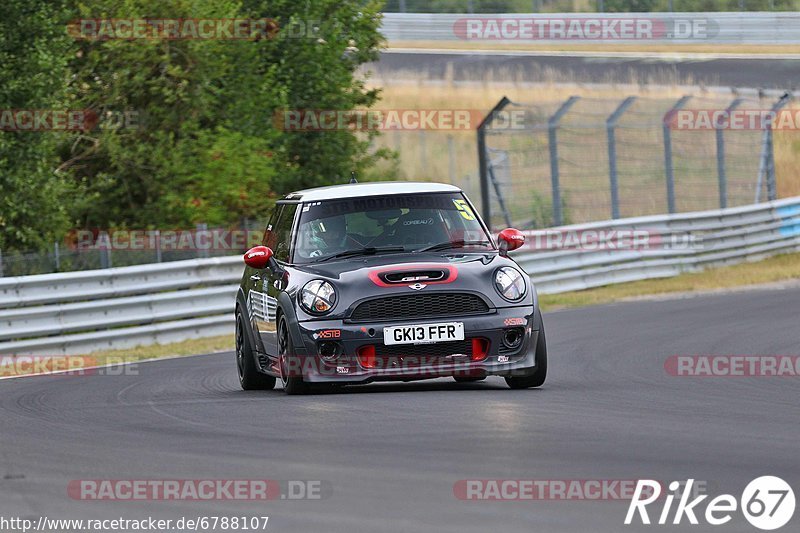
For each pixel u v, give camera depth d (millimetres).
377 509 16797
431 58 148000
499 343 30156
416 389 31969
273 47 89062
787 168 120188
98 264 64312
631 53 150125
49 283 54219
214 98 82750
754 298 62594
